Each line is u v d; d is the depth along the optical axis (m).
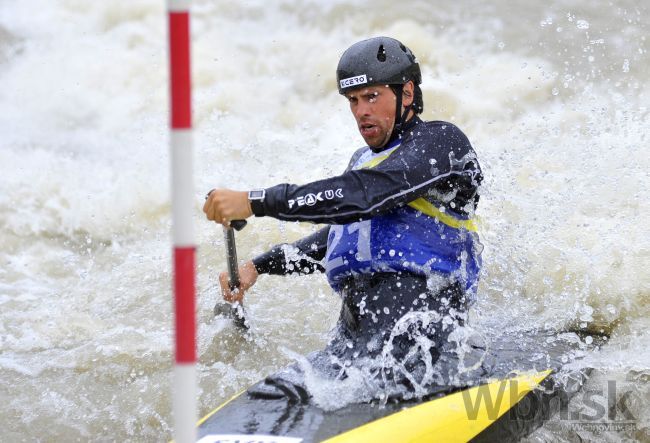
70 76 36.28
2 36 40.25
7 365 15.52
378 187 11.28
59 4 43.25
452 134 12.03
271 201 11.01
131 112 33.31
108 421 13.75
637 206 17.78
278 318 16.67
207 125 30.05
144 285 19.45
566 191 18.62
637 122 20.94
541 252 16.53
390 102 12.08
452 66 34.84
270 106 32.72
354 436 9.96
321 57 37.03
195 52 37.28
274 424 10.27
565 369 12.53
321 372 11.55
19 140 30.28
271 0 42.59
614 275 15.80
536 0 40.84
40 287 19.89
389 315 11.92
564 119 28.22
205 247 20.42
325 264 12.72
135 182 24.88
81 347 16.22
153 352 15.88
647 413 13.24
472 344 12.66
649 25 37.28
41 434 13.39
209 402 13.95
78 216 23.72
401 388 11.10
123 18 42.06
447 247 12.09
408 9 40.47
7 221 23.55
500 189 18.64
